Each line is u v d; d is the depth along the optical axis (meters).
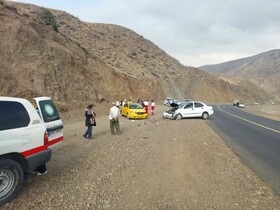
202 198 5.68
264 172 7.76
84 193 5.70
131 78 53.31
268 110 57.22
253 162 8.84
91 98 31.06
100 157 8.77
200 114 23.95
